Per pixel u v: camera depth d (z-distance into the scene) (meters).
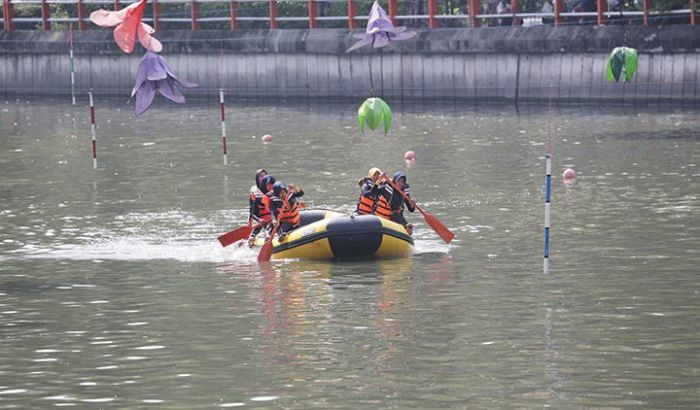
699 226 44.38
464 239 43.62
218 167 62.75
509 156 63.38
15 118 90.38
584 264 39.16
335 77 94.88
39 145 73.94
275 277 38.44
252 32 98.44
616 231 44.06
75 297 36.44
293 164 63.16
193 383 28.02
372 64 93.12
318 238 40.44
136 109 51.16
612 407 25.80
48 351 30.88
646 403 26.00
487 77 88.75
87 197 54.41
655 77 82.44
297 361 29.50
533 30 86.75
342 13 101.81
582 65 84.88
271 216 43.16
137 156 67.81
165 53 101.25
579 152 63.78
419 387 27.33
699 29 80.94
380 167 61.16
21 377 28.78
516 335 31.31
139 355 30.34
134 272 39.59
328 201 52.16
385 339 31.20
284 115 86.69
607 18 85.69
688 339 30.59
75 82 106.25
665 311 33.28
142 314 34.28
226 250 42.78
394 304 34.72
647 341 30.52
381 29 58.81
